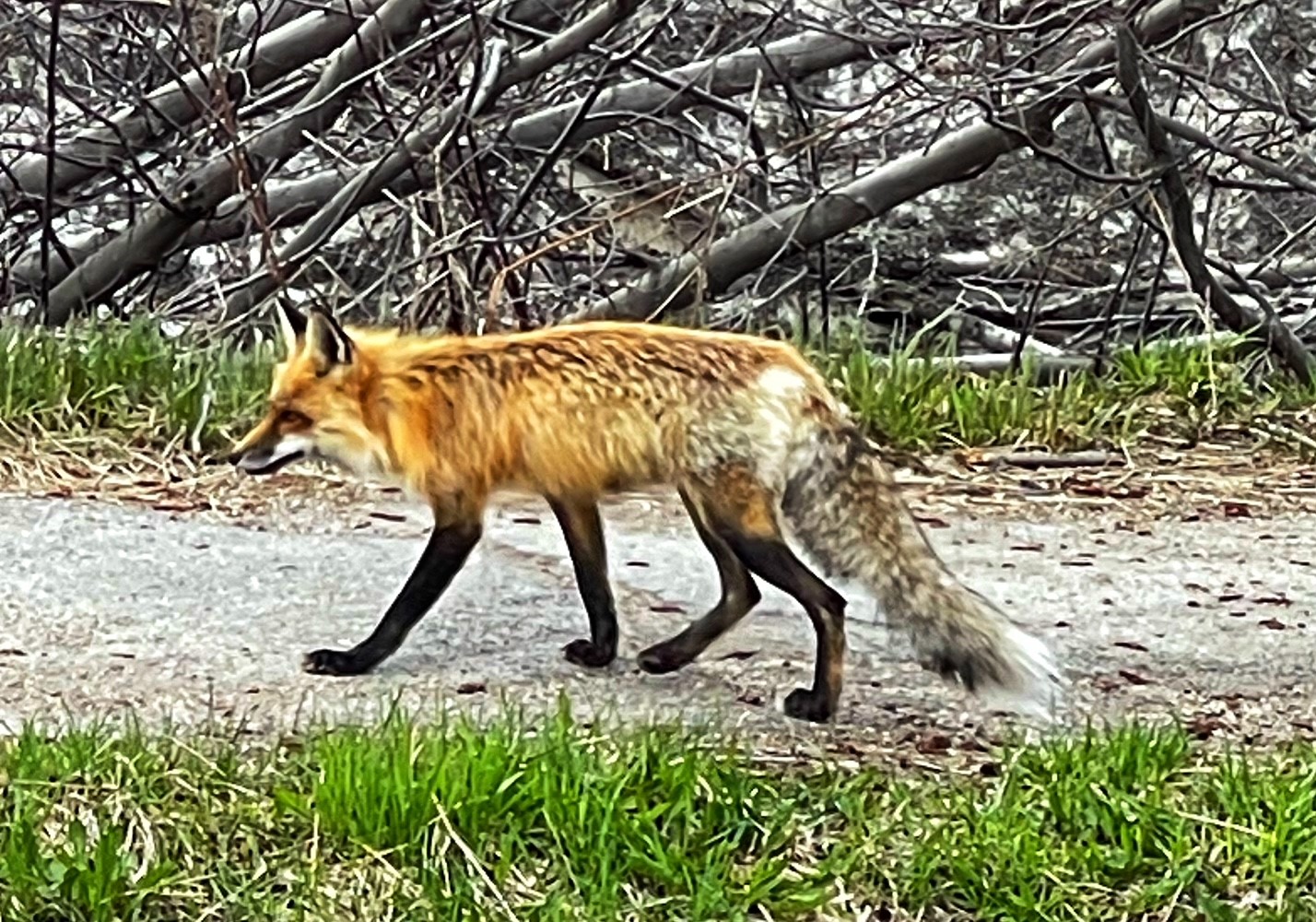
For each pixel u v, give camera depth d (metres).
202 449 9.81
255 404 10.15
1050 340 15.21
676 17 14.40
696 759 5.57
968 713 6.57
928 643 6.41
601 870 5.17
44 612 7.29
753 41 12.97
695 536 8.97
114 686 6.47
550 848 5.28
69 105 16.05
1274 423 11.17
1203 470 10.48
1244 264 15.12
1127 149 15.59
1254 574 8.66
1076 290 14.08
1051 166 15.24
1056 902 5.22
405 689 6.58
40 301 13.98
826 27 12.63
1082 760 5.81
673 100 13.20
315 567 8.12
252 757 5.75
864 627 7.58
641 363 6.49
